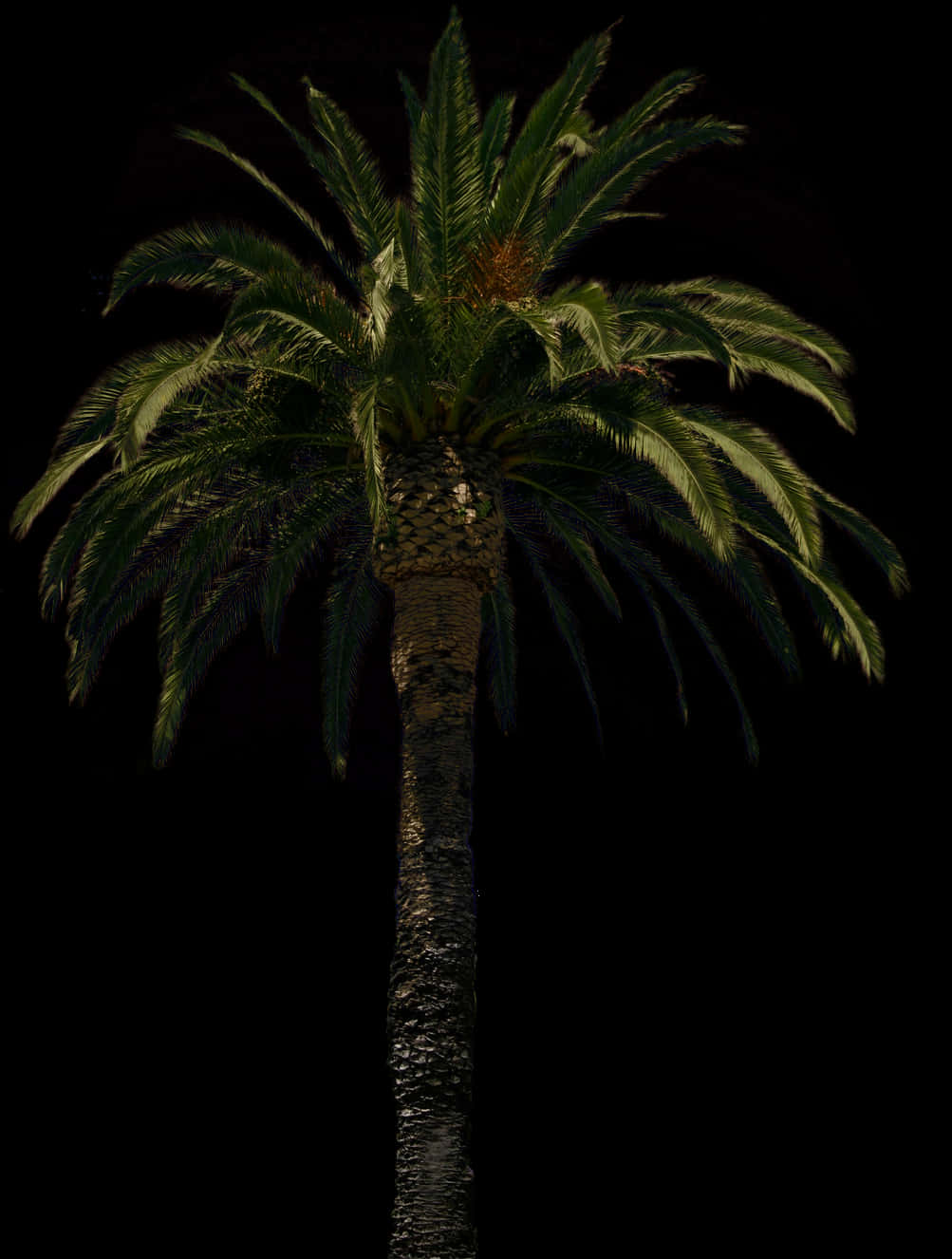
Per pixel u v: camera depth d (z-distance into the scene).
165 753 15.36
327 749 16.86
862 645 13.43
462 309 12.09
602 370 12.41
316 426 12.98
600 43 12.37
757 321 12.55
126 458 10.09
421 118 13.20
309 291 11.78
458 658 12.73
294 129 13.25
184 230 11.41
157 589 15.09
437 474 12.82
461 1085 11.55
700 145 12.16
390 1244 11.20
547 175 12.40
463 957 11.91
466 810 12.47
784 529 13.75
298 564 15.39
